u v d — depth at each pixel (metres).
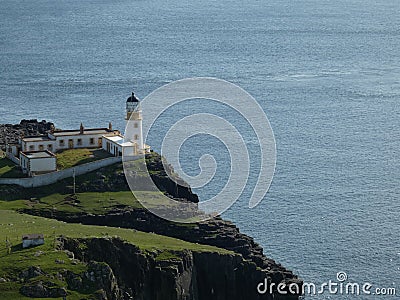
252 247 181.00
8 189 198.62
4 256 150.25
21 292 141.50
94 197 196.50
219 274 164.88
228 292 165.12
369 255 194.75
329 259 192.12
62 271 145.62
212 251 166.12
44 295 141.50
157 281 158.00
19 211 189.62
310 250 196.75
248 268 166.62
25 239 154.50
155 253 161.12
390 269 187.75
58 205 193.12
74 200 195.25
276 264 177.00
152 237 172.00
